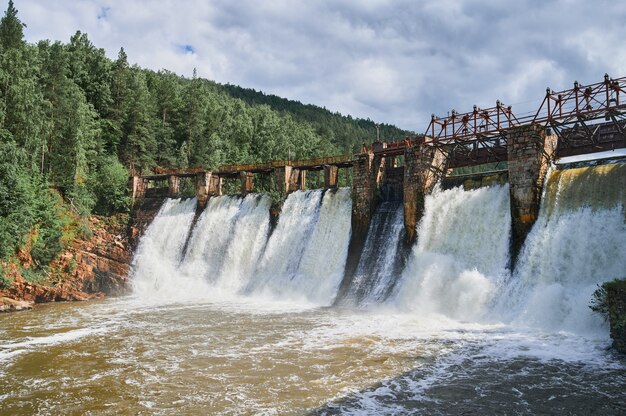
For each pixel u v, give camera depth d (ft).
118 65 303.89
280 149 467.11
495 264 126.82
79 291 179.83
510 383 68.54
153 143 311.68
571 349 85.46
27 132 196.34
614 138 127.34
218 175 229.45
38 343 99.50
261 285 181.06
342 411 59.72
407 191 151.74
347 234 168.66
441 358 82.02
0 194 159.12
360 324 115.14
